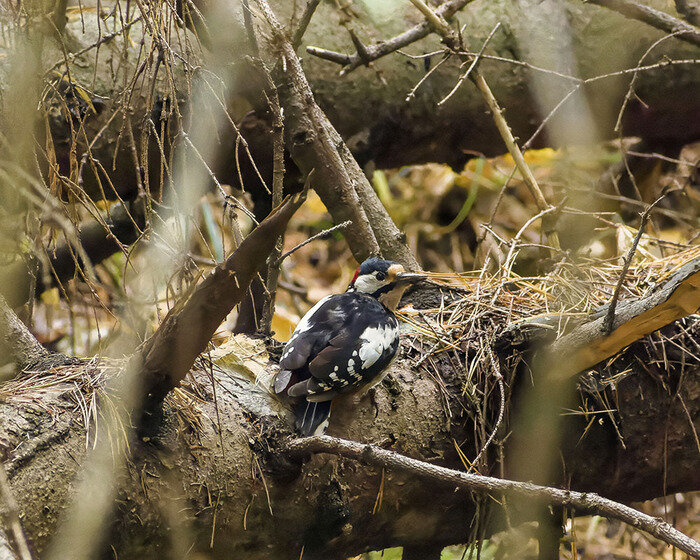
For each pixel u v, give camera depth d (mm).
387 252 7488
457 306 6625
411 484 5770
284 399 5473
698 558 3750
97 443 4660
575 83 8672
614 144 11375
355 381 5469
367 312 5855
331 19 8273
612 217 9820
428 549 6387
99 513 4492
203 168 5234
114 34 5418
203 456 5004
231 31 6438
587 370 5793
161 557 4922
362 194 7488
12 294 5719
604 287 6633
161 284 5656
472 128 8961
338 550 5844
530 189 7625
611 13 8617
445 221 12461
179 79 6883
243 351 5852
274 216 4070
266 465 5184
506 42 8609
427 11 6930
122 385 4797
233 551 5207
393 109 8492
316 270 12039
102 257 8344
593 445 6195
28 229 5387
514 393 6020
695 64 8703
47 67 6551
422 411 5910
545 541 6543
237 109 7387
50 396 4809
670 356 6164
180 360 4605
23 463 4430
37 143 5242
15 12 5023
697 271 4715
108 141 7098
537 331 5844
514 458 6090
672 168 11031
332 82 8195
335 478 5426
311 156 7125
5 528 4035
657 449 6312
